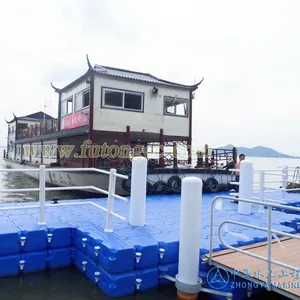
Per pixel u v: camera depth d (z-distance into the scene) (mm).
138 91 15055
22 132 28156
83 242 5008
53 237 5152
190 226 4113
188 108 16766
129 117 14734
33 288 4660
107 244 4469
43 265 5047
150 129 15359
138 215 5633
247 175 7062
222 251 4527
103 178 13016
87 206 7480
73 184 15086
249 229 5586
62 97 18031
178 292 4215
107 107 14148
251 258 4246
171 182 13172
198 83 16797
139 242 4613
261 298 4309
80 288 4672
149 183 12797
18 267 4844
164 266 4566
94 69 14016
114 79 14367
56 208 7133
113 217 6277
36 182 22672
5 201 14492
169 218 6426
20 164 25578
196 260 4133
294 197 10336
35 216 6020
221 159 15258
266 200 8836
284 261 4090
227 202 8805
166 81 17250
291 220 6535
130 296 4328
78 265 5141
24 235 4926
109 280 4266
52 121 19578
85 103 14906
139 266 4438
